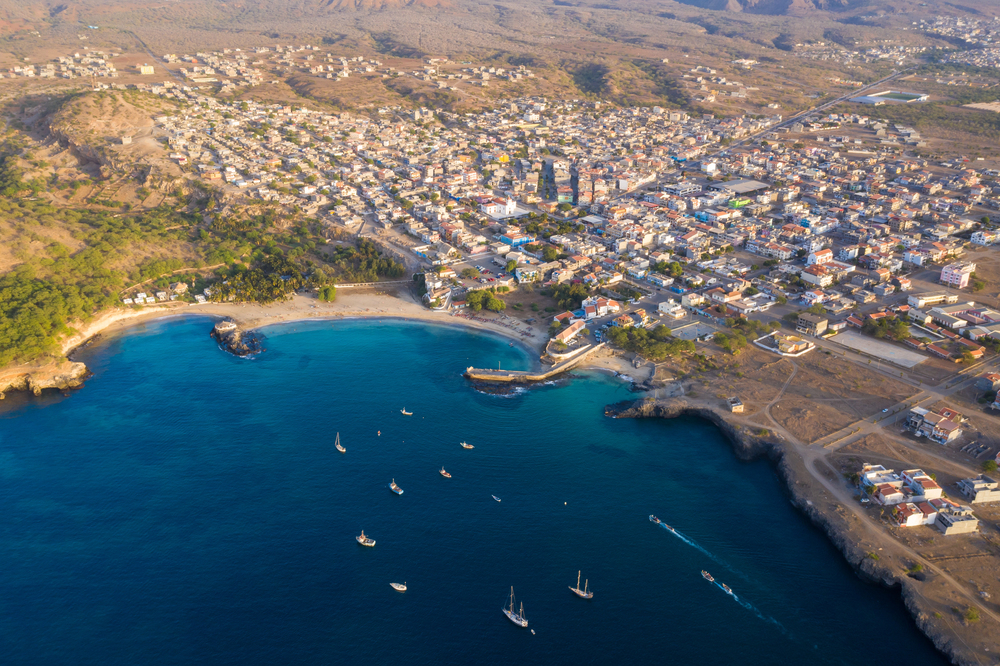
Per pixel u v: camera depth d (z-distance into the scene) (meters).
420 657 186.38
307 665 183.50
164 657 185.50
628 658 187.38
